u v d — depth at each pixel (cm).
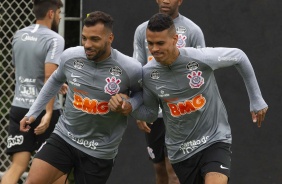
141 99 1878
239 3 2570
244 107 2592
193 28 2291
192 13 2595
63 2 2672
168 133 1919
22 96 2292
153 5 2605
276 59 2558
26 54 2275
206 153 1856
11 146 2305
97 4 2625
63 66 1888
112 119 1892
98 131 1911
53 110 2278
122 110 1792
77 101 1883
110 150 1934
